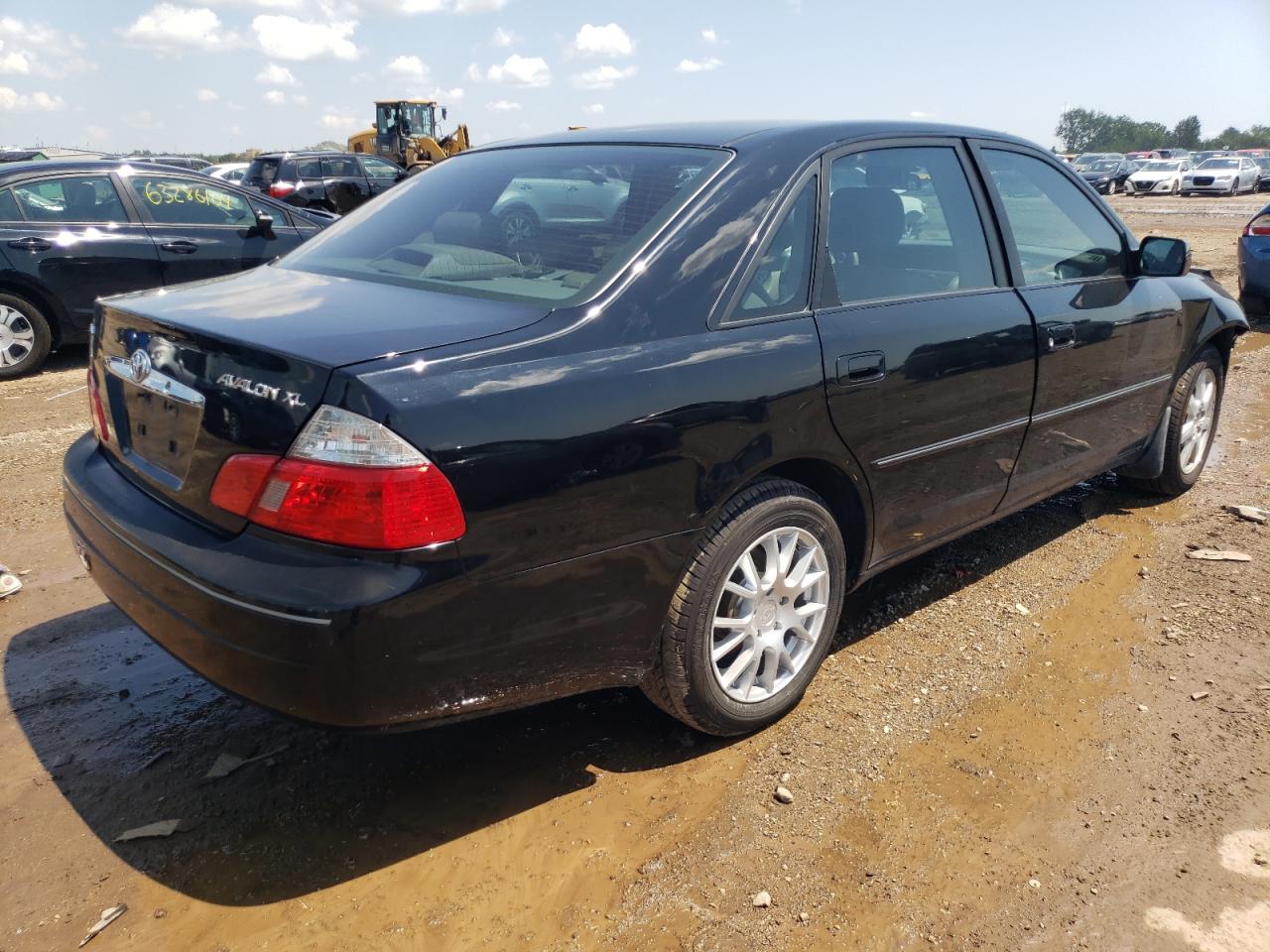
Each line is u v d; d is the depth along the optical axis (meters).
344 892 2.29
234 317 2.41
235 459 2.16
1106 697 3.09
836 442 2.80
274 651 2.04
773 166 2.83
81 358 8.48
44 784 2.67
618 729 2.94
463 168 3.38
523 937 2.16
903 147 3.27
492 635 2.19
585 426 2.24
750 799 2.61
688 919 2.21
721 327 2.56
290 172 17.77
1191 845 2.44
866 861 2.38
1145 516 4.61
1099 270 4.00
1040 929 2.19
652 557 2.43
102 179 7.90
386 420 2.00
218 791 2.66
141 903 2.26
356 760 2.80
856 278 2.96
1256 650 3.36
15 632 3.51
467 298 2.50
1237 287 11.70
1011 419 3.44
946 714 3.00
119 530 2.43
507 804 2.60
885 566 3.25
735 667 2.75
